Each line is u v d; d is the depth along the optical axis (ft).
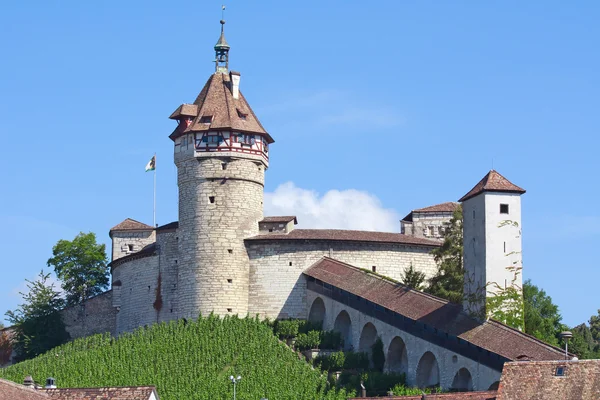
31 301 627.46
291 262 563.07
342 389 464.24
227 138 566.77
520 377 346.13
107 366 510.58
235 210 563.89
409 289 498.28
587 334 627.87
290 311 559.38
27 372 512.22
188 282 562.66
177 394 472.44
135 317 593.42
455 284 534.37
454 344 445.78
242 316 558.15
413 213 632.38
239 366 501.56
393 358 493.36
